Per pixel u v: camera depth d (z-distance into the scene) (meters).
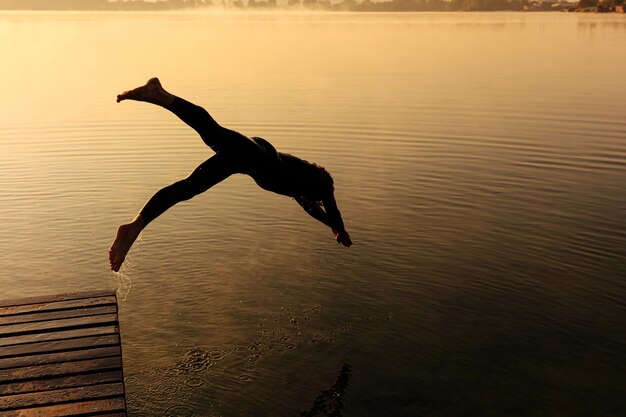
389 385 6.50
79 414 4.71
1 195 11.87
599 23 78.38
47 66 30.86
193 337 7.32
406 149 14.34
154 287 8.43
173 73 27.50
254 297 8.15
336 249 9.43
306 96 20.97
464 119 17.16
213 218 10.70
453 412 6.11
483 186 11.84
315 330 7.42
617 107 18.55
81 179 12.78
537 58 32.94
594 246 9.32
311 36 53.22
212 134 4.72
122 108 19.88
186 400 6.32
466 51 37.47
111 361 5.31
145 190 12.17
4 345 5.52
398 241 9.61
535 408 6.14
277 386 6.51
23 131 16.78
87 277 8.80
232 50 39.34
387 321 7.57
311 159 13.57
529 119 17.06
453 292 8.16
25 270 9.01
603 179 12.11
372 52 37.31
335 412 6.14
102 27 71.94
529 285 8.30
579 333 7.28
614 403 6.20
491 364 6.77
